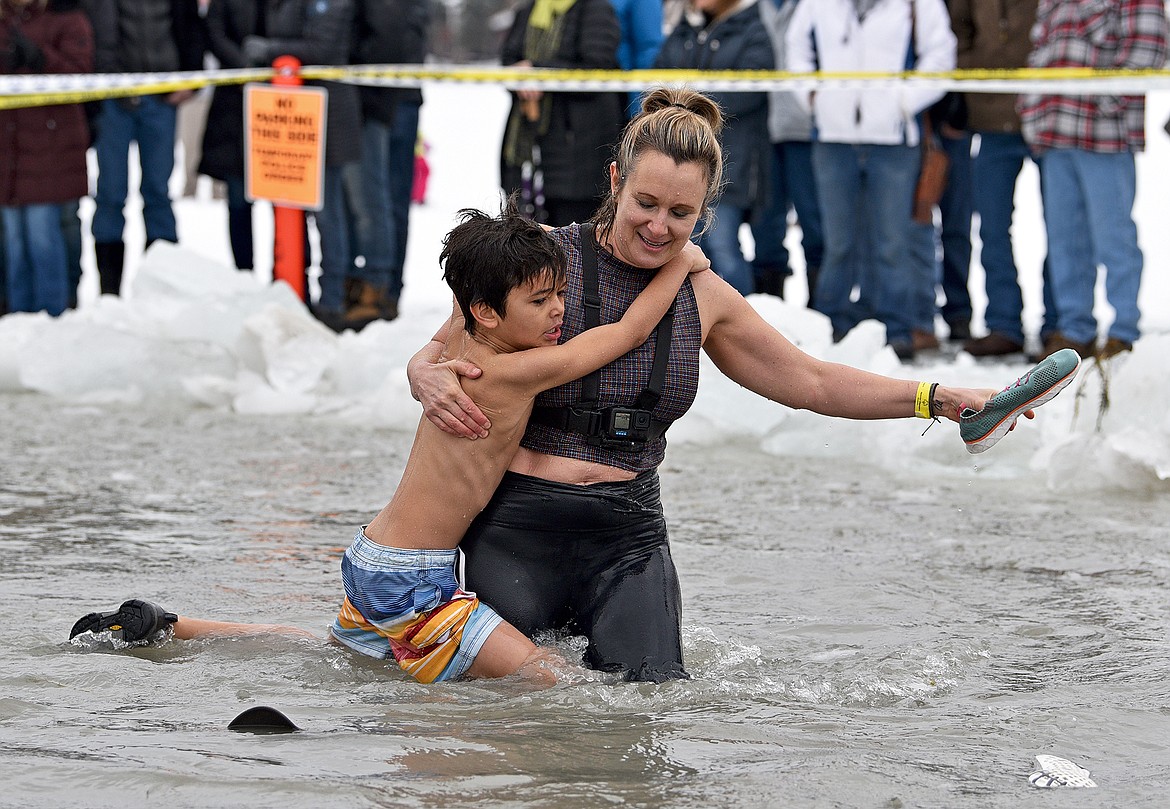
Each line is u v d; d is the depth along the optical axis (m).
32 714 11.63
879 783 10.18
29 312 37.31
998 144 34.12
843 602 15.62
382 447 24.80
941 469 22.92
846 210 33.59
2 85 32.56
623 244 12.74
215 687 12.49
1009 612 15.29
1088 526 19.33
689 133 12.30
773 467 23.39
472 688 12.41
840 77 32.78
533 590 13.03
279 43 35.47
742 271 34.00
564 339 12.77
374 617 12.80
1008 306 34.62
